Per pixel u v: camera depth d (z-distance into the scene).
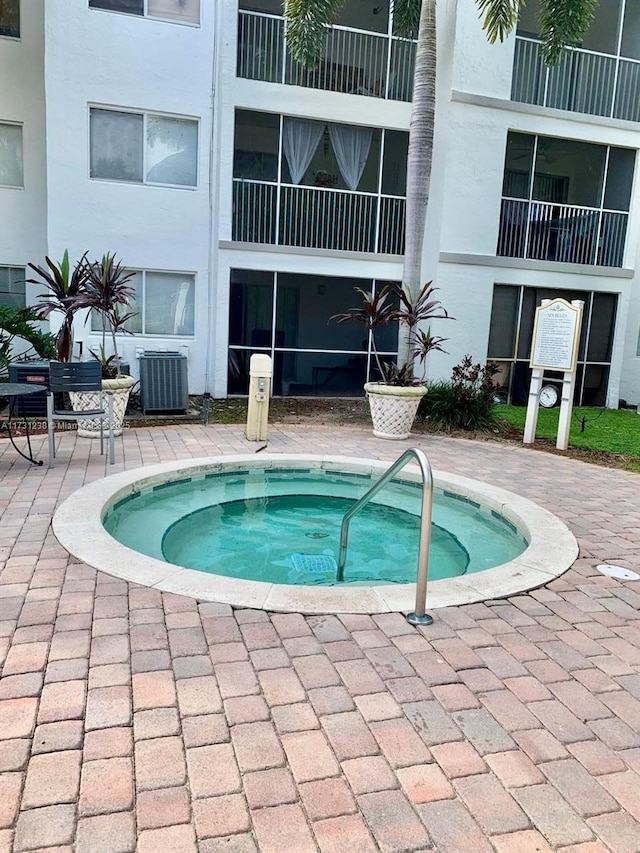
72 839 1.59
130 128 10.43
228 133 10.69
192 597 3.06
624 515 5.00
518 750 2.03
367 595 3.15
